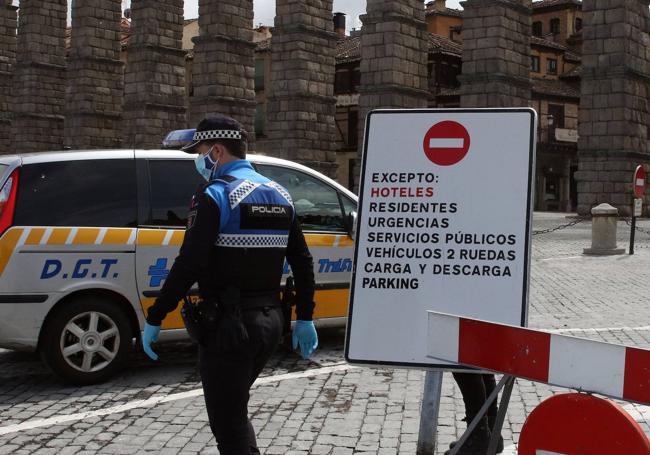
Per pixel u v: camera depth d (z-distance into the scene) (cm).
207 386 419
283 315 450
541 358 369
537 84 6456
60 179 759
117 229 770
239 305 414
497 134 485
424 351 475
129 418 653
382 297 485
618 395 345
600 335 996
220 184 421
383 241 490
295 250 459
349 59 6388
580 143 3222
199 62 4362
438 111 493
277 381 771
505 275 472
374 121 502
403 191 492
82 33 4938
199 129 442
